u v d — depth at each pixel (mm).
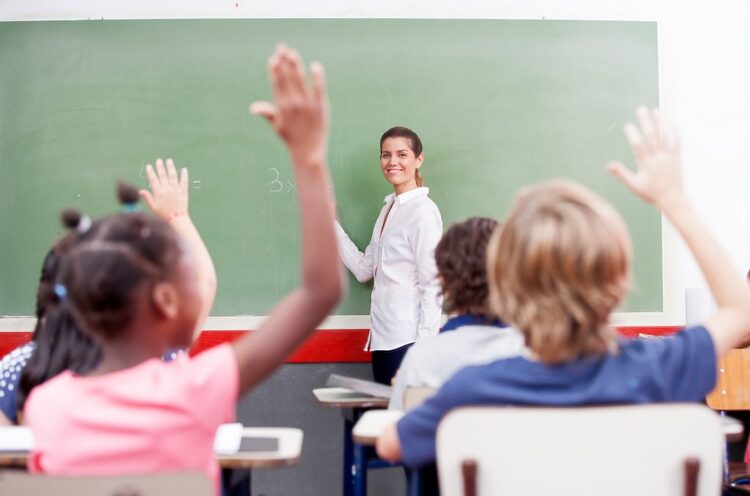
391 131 3705
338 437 3816
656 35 3885
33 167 3758
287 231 3820
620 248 1224
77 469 1106
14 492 1071
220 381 1129
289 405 3809
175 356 2035
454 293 1931
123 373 1140
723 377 3137
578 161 3873
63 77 3764
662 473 1199
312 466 3809
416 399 1717
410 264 3627
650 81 3879
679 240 3895
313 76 997
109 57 3775
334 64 3820
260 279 3803
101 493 1062
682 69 3879
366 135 3830
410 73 3844
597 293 1204
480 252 1910
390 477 3824
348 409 2754
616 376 1238
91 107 3771
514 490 1201
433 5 3848
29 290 3746
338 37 3822
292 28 3811
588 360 1237
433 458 1308
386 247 3660
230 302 3795
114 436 1106
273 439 1739
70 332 1777
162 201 1894
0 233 3754
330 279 1083
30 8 3756
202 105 3795
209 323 3781
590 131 3873
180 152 3789
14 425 1842
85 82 3766
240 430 1732
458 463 1202
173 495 1062
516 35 3865
